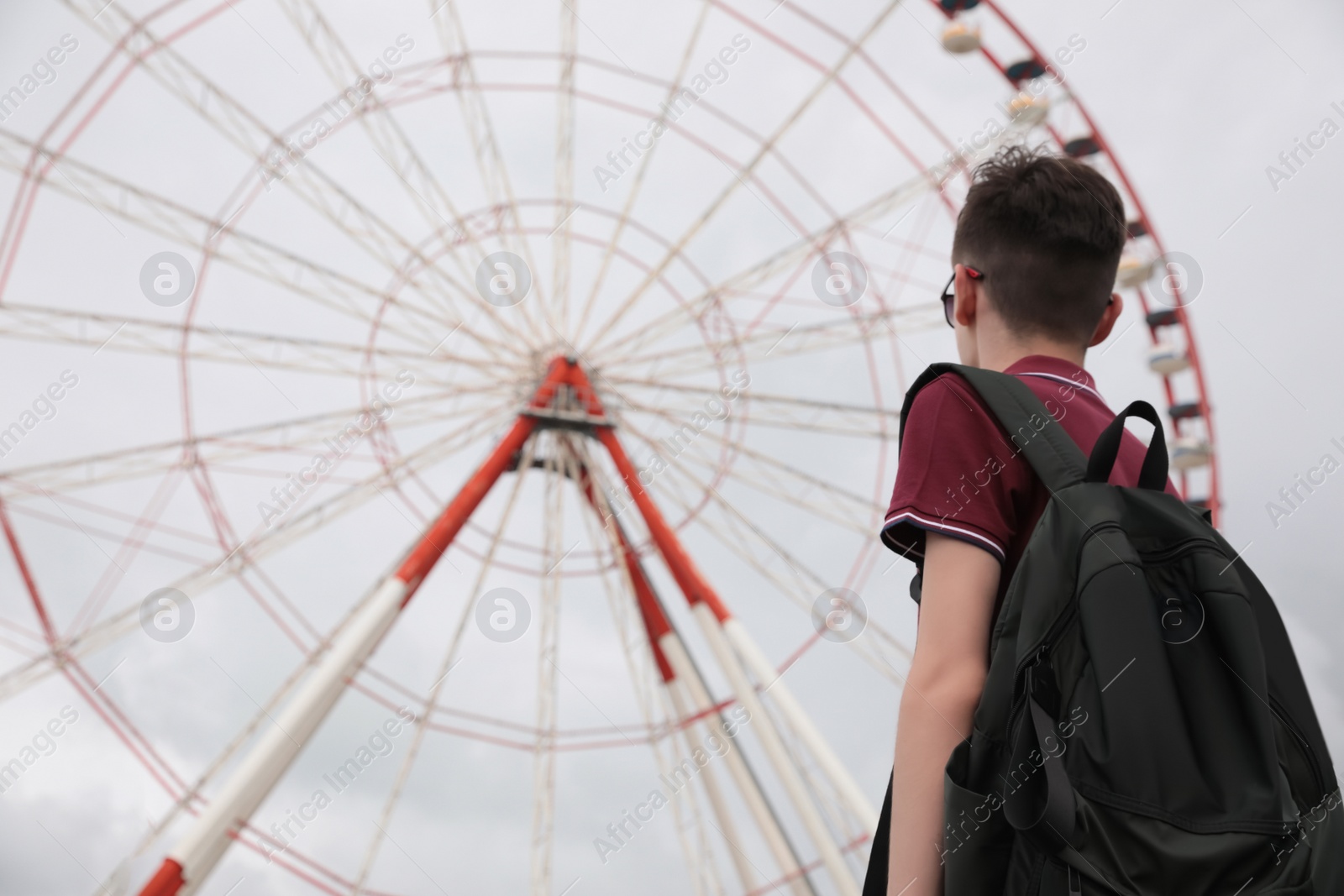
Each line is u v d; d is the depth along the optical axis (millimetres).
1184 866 1545
